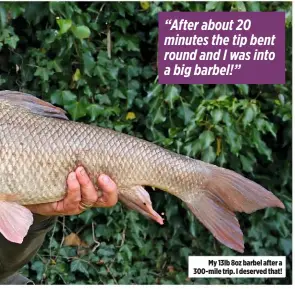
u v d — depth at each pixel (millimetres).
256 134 1673
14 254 1085
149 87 1680
